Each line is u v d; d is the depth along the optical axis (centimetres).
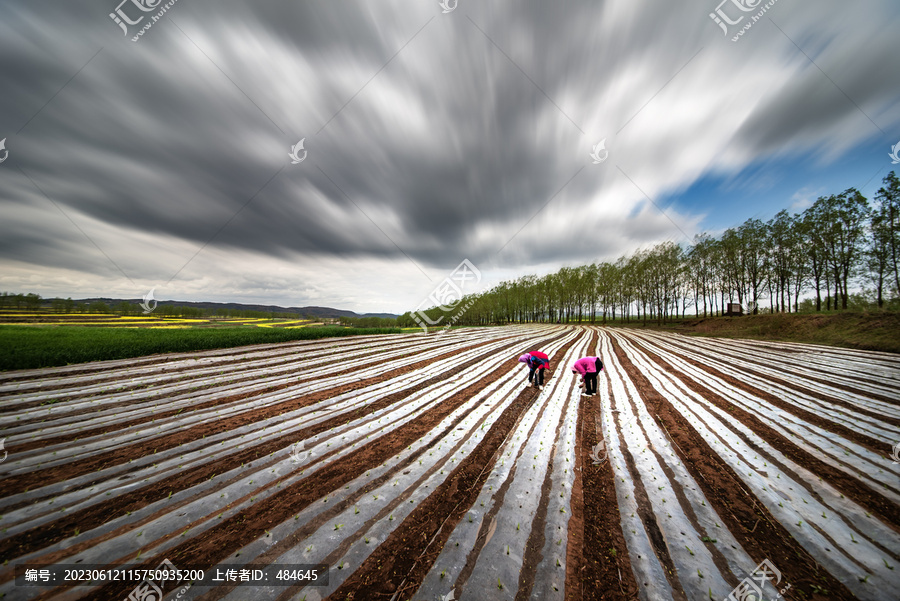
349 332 2652
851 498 470
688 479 530
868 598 297
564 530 402
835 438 685
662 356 1934
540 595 306
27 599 289
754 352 1967
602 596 306
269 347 1775
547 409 899
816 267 3134
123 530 388
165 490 475
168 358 1310
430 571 334
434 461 587
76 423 696
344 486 496
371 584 317
